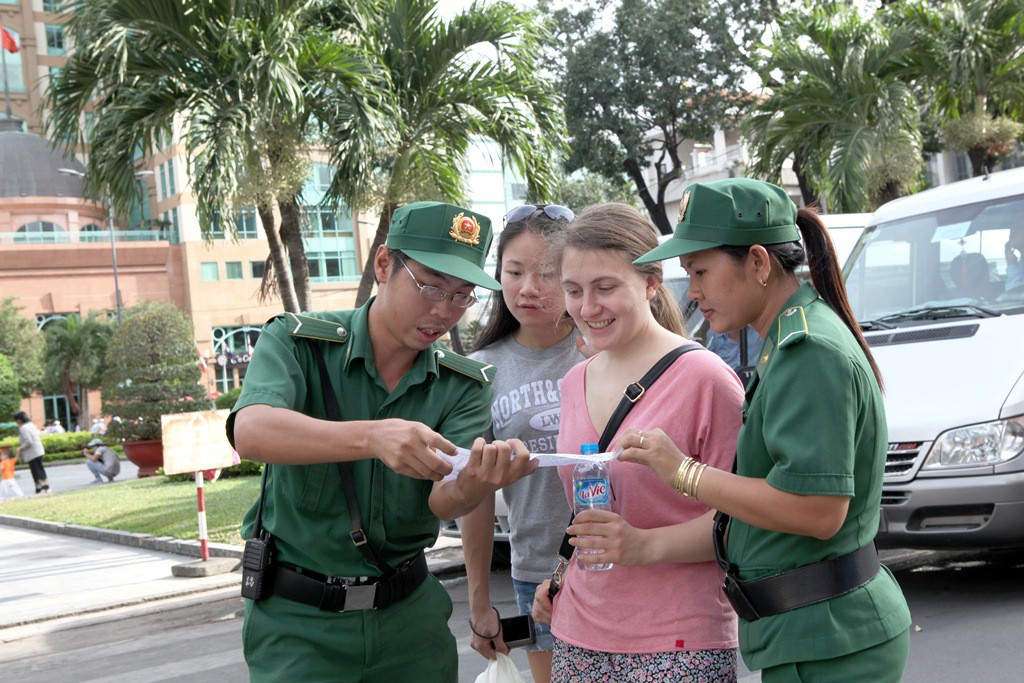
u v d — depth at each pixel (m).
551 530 3.12
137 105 9.86
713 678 2.30
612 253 2.36
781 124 14.77
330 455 2.23
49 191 59.34
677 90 21.67
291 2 9.97
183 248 55.47
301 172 10.18
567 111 21.89
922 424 5.37
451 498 2.39
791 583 1.99
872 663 1.96
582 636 2.45
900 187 14.00
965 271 6.30
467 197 11.23
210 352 55.31
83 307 54.06
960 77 13.46
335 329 2.56
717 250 2.09
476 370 2.67
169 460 8.91
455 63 10.70
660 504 2.35
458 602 6.88
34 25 68.56
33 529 13.63
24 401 53.72
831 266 2.16
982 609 5.40
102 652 6.54
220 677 5.62
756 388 2.07
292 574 2.48
